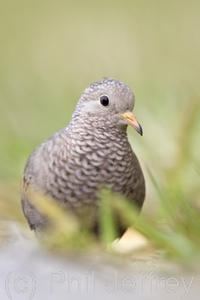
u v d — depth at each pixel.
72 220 2.27
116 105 2.27
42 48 3.16
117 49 2.87
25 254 2.18
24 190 2.29
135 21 3.03
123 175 2.28
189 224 2.23
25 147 2.48
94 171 2.27
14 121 2.55
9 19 3.42
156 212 2.33
